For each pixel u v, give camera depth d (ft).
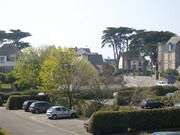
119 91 152.35
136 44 292.40
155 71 297.94
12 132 90.33
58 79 136.67
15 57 262.88
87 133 91.09
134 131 93.20
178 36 320.29
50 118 120.06
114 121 91.45
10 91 214.07
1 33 308.81
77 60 139.03
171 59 312.71
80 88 139.13
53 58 138.10
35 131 92.63
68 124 106.22
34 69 185.16
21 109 153.28
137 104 119.14
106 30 302.04
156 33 286.25
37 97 157.17
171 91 173.27
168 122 96.27
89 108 123.65
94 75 133.18
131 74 345.72
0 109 154.10
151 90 155.22
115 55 312.71
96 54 269.64
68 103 140.77
